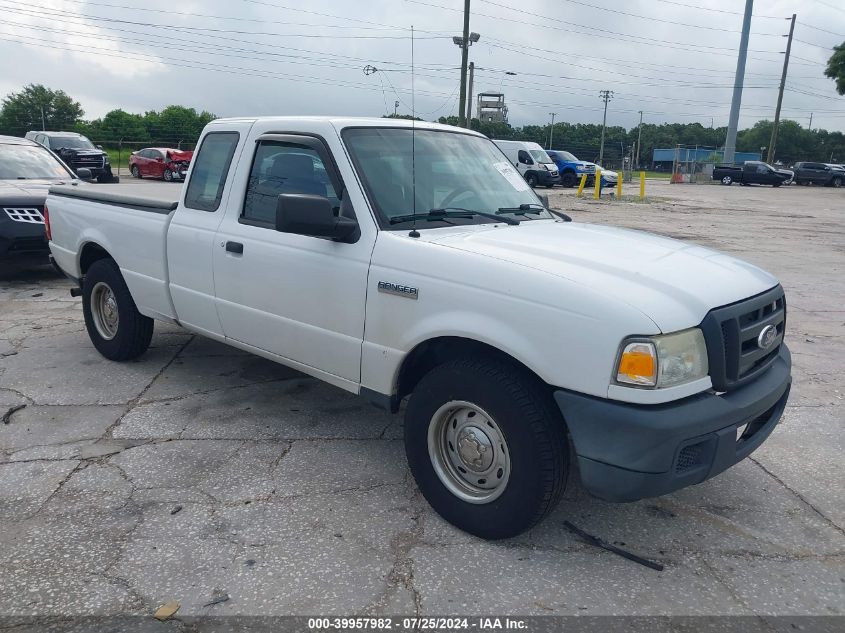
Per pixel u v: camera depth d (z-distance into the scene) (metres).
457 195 4.04
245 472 3.94
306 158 4.00
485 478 3.26
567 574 3.07
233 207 4.40
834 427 4.76
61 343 6.32
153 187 6.18
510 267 3.09
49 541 3.24
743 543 3.36
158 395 5.07
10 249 8.49
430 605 2.85
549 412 3.02
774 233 16.23
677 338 2.81
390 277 3.44
